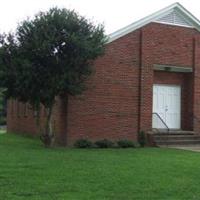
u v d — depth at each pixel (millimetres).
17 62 23922
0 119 66000
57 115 27781
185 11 30016
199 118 30656
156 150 24109
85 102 27047
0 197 11805
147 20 28844
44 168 16062
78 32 24406
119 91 28000
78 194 12328
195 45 30703
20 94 24594
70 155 20078
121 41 28109
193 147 27250
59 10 24609
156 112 30047
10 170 15523
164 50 29578
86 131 27094
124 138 28000
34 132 34938
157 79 30156
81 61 24344
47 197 11914
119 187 13305
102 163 17688
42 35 24016
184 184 14078
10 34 24344
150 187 13453
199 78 30828
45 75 23984
